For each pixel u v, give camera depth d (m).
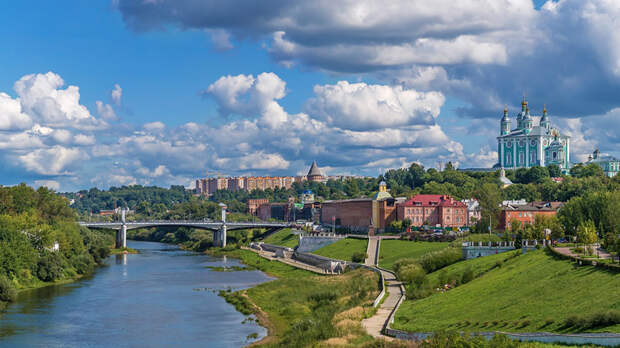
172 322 130.00
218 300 156.88
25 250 177.38
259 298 156.00
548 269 114.56
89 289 174.00
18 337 116.50
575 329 80.50
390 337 96.06
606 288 91.94
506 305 100.00
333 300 144.88
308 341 102.44
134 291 171.50
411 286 137.75
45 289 172.75
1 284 152.25
